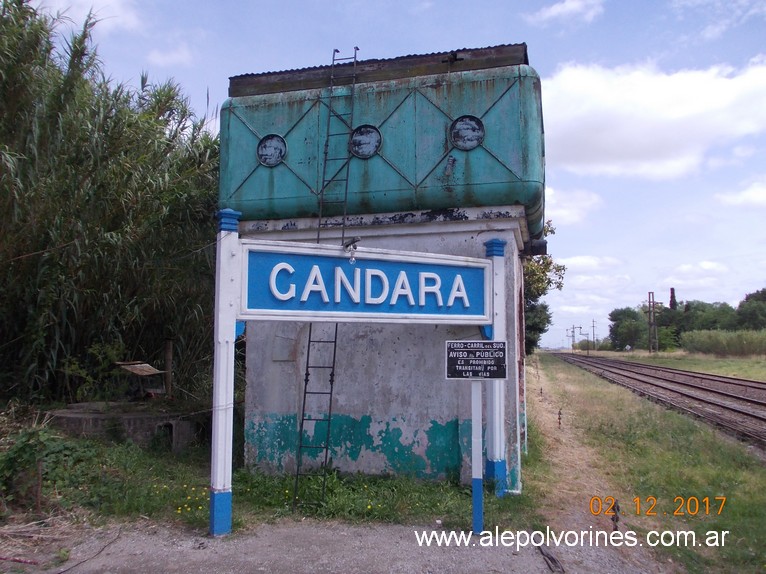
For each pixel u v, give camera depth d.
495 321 7.63
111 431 9.53
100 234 10.11
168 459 9.36
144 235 11.10
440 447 8.25
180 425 10.16
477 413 6.43
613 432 13.16
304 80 9.13
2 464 6.55
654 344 81.38
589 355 91.25
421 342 8.44
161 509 6.83
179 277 11.93
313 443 8.60
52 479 7.19
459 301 7.50
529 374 34.72
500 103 8.27
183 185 11.70
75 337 10.88
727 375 36.12
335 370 8.65
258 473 8.60
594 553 6.10
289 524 6.63
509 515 7.02
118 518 6.54
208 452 10.09
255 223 8.98
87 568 5.31
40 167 9.25
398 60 8.82
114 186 10.15
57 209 9.58
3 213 8.90
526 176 8.10
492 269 7.70
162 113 12.06
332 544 6.01
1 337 10.50
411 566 5.52
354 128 8.67
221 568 5.36
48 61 9.38
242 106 9.10
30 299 10.05
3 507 6.32
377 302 6.91
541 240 10.57
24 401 10.23
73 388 11.21
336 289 6.67
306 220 8.84
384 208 8.55
